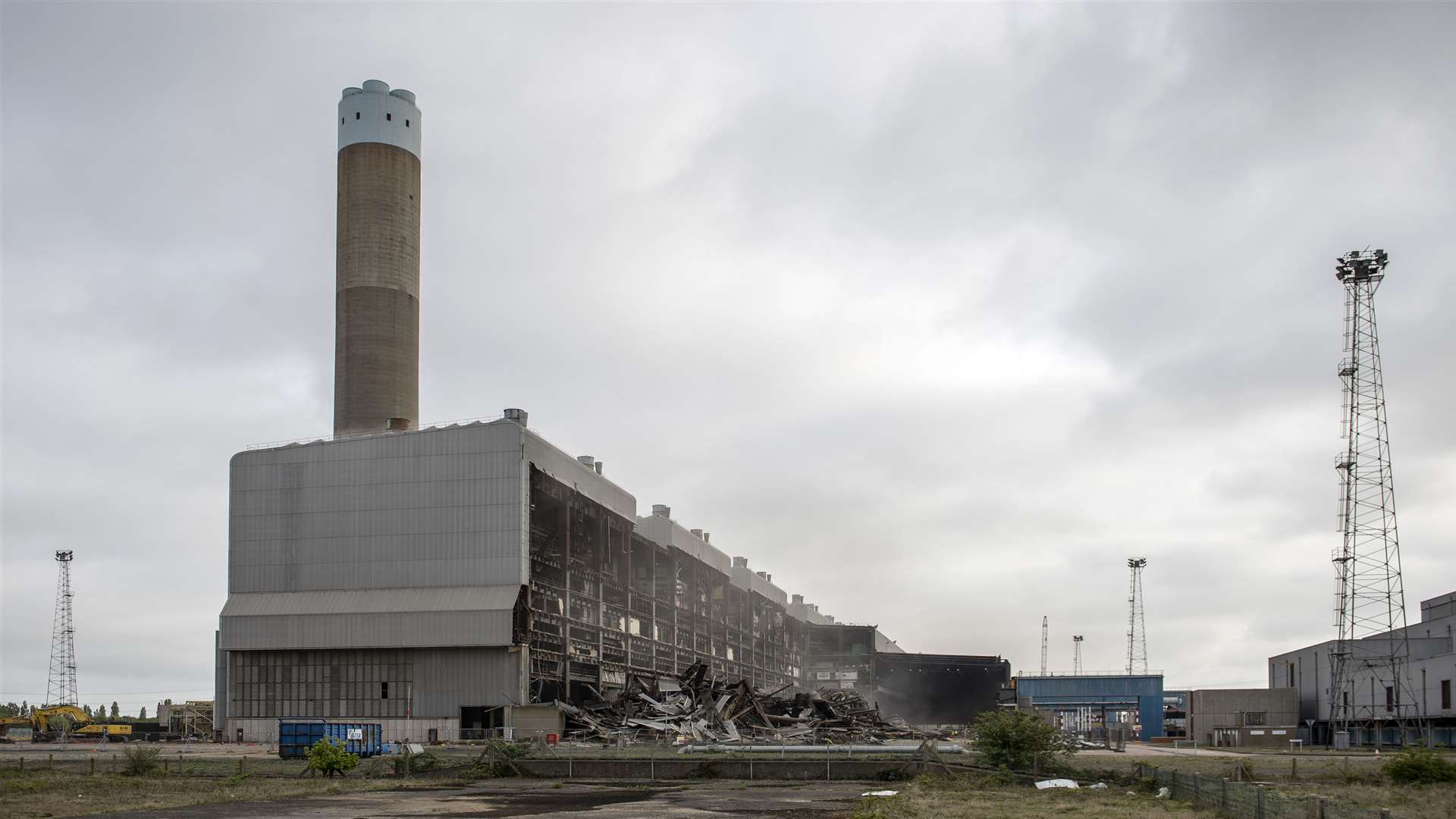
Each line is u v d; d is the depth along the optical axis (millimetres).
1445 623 132750
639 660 144500
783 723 109688
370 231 146375
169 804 48938
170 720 167750
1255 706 136375
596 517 131375
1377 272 119312
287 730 82375
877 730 119062
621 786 59500
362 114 148500
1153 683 144375
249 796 52438
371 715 110188
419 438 114562
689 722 104438
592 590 130375
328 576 114375
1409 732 114875
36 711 162875
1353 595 117438
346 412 143625
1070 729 135750
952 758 67562
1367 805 43656
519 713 104062
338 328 146000
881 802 46406
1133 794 49812
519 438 112250
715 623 180375
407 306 147875
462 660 109062
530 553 114312
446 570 111688
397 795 54125
